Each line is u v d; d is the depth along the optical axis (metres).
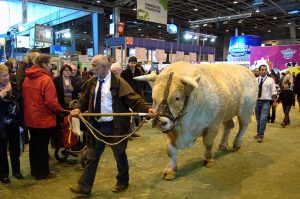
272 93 6.62
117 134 3.61
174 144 4.26
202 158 5.31
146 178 4.33
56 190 3.90
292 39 28.38
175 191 3.89
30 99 4.09
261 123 6.66
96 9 20.66
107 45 11.18
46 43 14.91
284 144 6.48
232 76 5.15
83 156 4.62
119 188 3.84
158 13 11.45
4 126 3.97
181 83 3.66
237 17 21.62
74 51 22.98
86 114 3.48
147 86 7.91
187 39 32.47
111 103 3.64
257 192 3.90
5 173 4.09
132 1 19.48
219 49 34.75
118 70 5.76
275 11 21.70
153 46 11.41
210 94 4.27
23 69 4.70
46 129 4.19
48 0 18.50
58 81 5.05
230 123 5.71
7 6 24.03
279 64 17.27
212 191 3.91
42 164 4.25
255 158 5.38
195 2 20.19
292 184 4.18
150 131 7.56
